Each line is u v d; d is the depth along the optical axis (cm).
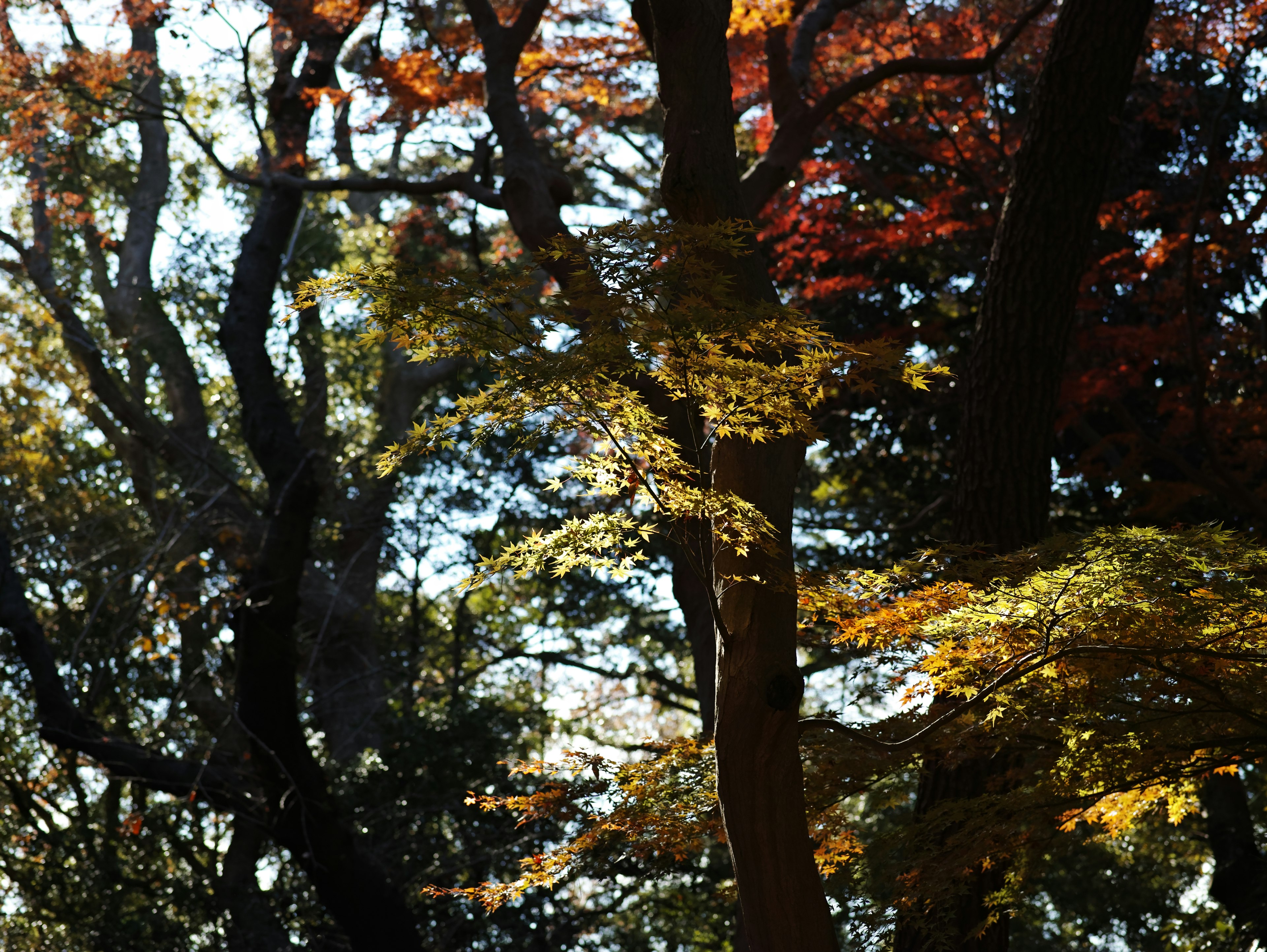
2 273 1432
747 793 375
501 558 353
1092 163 622
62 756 1220
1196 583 359
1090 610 370
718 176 436
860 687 630
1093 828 743
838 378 339
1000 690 424
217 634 1230
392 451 339
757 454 396
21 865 1223
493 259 1520
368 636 1555
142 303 1588
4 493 1257
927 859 484
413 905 1125
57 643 1214
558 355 319
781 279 1216
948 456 1201
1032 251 614
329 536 1586
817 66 1112
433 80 1047
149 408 1530
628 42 1098
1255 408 898
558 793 471
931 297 1192
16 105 1223
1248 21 874
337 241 1689
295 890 1177
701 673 789
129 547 1248
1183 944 1252
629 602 1698
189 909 1152
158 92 1608
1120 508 1109
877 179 1162
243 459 1578
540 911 1203
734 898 525
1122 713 441
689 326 311
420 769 1173
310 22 1160
